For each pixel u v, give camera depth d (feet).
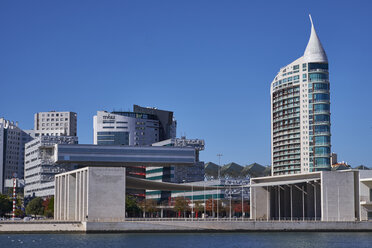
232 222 439.22
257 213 528.22
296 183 503.61
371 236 411.75
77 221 419.74
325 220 456.86
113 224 413.80
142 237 386.32
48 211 645.92
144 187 524.52
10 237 384.27
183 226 428.56
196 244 343.26
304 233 440.04
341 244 350.02
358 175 467.52
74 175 490.90
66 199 499.51
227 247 327.26
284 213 533.14
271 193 540.52
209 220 456.45
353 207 463.01
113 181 428.15
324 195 459.73
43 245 329.11
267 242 360.28
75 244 334.44
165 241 359.05
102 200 424.05
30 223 415.23
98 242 347.15
